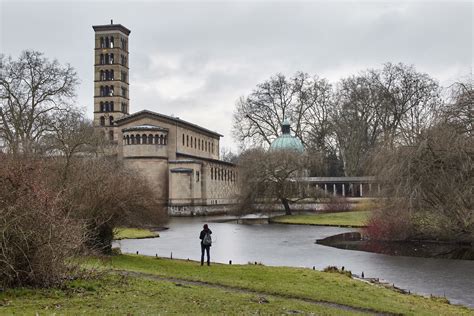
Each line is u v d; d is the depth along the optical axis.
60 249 19.77
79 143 54.06
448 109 47.97
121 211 36.22
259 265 34.62
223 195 130.88
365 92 107.12
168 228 73.31
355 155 111.25
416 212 49.53
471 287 30.41
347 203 96.88
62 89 77.00
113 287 20.61
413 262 40.00
